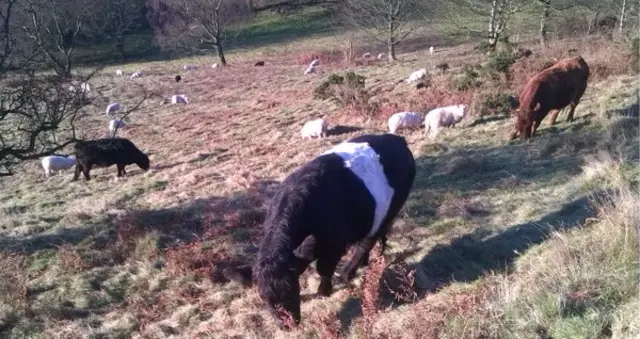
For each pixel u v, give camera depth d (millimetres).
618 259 5109
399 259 7070
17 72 10445
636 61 15562
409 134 14844
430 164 11289
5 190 16094
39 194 15172
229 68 41000
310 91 25641
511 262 6402
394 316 5656
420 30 47312
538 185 8750
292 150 15305
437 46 43031
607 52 17047
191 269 8195
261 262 5531
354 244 6699
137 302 7578
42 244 10000
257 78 34062
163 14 56656
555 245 5902
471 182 9695
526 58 19562
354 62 36625
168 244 9234
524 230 7125
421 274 6500
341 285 6742
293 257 5504
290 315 5426
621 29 22188
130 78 38594
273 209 5938
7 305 7496
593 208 6984
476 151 11484
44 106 11508
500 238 7074
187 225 10117
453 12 32812
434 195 9211
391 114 17734
